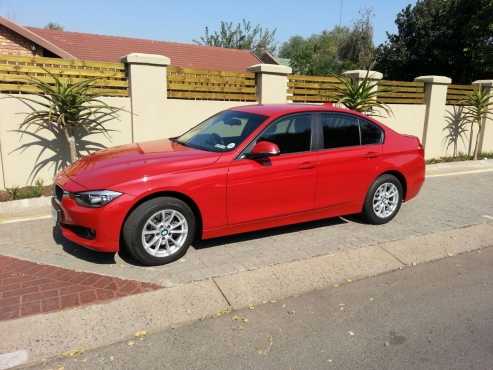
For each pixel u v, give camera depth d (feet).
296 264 15.15
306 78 32.22
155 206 14.01
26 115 22.74
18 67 22.45
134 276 13.83
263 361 10.11
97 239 13.60
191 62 84.33
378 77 34.01
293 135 16.87
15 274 13.75
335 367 9.96
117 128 25.58
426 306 12.89
